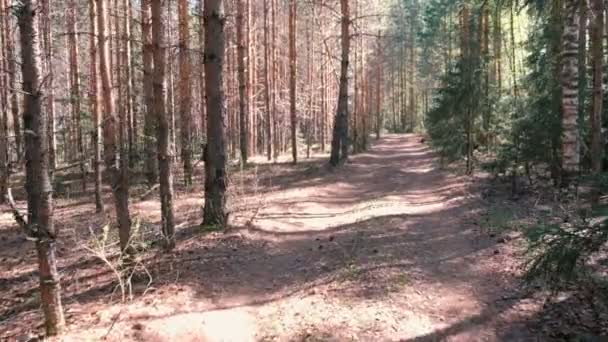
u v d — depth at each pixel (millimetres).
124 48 20734
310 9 33219
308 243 10469
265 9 26422
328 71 38000
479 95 19250
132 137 24172
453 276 7805
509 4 11938
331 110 44875
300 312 6879
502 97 21250
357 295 7277
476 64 19562
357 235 10680
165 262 8992
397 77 71312
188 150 19203
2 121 18594
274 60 29094
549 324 5910
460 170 19578
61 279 8938
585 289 6449
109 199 18312
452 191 15281
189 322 6566
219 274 8406
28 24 5688
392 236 10391
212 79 10820
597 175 6992
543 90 14375
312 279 8180
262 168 23047
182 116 19281
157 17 9070
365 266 8453
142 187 18844
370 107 47406
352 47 33938
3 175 17562
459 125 21016
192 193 17734
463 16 23281
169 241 9633
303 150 37969
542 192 12695
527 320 6121
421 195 15719
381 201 14945
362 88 35406
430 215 12234
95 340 6051
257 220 12172
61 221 14195
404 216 12242
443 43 43719
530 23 26781
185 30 18828
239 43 23406
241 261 9102
